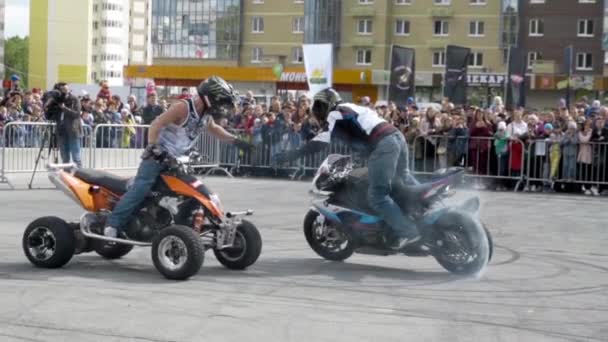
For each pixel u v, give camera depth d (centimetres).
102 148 1888
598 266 943
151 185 804
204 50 7800
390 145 841
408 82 2311
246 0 7544
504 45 6594
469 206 862
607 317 692
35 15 8925
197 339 593
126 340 586
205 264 884
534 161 1831
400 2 6900
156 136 795
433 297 752
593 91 6053
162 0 7975
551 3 6512
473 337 618
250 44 7550
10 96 2303
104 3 12219
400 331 629
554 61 6444
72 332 604
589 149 1769
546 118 1927
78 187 824
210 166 1917
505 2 6575
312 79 2203
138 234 817
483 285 812
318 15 7050
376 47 6919
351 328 633
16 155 1723
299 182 1942
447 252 857
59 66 8631
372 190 844
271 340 595
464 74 2358
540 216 1397
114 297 715
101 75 12238
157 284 773
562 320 678
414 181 874
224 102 809
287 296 739
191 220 811
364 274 858
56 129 1655
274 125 2031
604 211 1485
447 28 6775
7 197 1471
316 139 864
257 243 851
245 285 780
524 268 916
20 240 1005
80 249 852
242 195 1627
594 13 6412
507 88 2722
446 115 1941
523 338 618
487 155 1873
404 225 841
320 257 953
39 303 686
